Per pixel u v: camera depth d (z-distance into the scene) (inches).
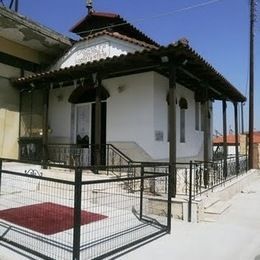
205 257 211.5
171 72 350.3
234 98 602.2
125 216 293.3
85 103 521.7
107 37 497.4
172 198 306.5
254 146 863.1
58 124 544.7
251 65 767.7
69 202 315.9
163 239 243.1
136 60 369.4
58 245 219.0
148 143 438.3
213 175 411.2
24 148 520.1
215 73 413.7
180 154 517.7
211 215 311.7
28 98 536.7
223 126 601.6
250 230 274.2
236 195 466.3
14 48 530.3
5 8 453.1
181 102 522.6
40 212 295.7
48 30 513.0
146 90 445.4
